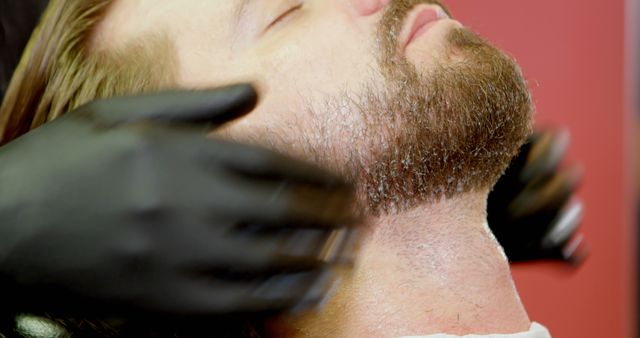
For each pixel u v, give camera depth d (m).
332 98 0.72
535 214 1.04
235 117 0.60
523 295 1.34
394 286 0.73
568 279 1.32
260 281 0.56
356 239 0.62
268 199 0.56
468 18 1.28
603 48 1.28
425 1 0.77
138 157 0.54
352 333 0.72
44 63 0.84
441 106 0.70
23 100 0.85
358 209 0.72
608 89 1.29
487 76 0.72
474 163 0.72
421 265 0.73
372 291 0.73
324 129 0.71
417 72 0.71
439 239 0.74
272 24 0.76
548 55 1.28
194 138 0.56
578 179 1.05
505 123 0.72
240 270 0.56
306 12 0.76
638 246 1.34
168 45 0.77
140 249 0.54
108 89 0.79
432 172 0.71
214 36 0.77
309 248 0.58
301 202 0.57
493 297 0.75
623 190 1.31
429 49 0.73
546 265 1.16
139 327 0.69
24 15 1.05
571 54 1.28
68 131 0.59
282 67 0.73
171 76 0.77
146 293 0.55
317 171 0.59
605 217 1.32
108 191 0.54
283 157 0.58
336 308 0.73
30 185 0.56
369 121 0.71
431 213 0.74
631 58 1.29
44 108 0.83
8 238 0.56
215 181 0.55
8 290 0.59
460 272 0.74
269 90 0.73
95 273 0.55
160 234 0.54
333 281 0.66
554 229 1.04
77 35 0.82
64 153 0.57
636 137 1.32
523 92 0.74
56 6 0.85
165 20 0.79
